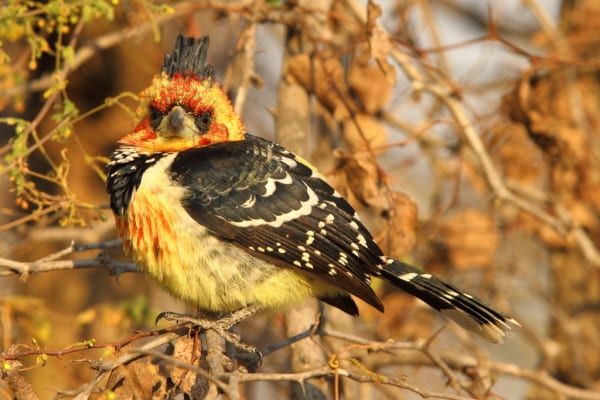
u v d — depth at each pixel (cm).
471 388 1136
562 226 1218
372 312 1278
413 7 1327
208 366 841
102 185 1270
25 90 1104
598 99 1469
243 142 959
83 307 1309
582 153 1317
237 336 894
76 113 938
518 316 1478
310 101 1155
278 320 1255
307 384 1035
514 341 1608
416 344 998
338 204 956
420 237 1292
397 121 1333
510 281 1384
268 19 1120
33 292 1303
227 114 992
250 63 1090
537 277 1547
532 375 1180
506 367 1191
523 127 1232
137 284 1347
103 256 917
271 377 755
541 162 1369
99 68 1273
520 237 1444
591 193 1338
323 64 1073
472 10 1650
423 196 1577
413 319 1285
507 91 1278
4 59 953
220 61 1428
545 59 1187
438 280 975
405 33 1270
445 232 1323
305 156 1133
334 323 1149
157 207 891
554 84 1389
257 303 933
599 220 1351
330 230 938
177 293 921
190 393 784
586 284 1462
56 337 1227
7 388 805
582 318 1456
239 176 923
